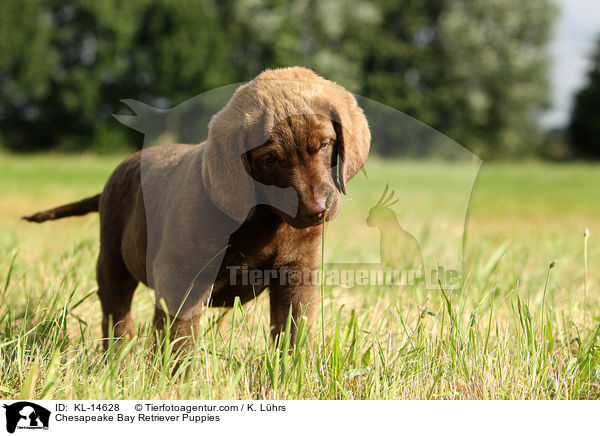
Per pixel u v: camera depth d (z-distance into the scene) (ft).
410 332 15.25
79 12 144.25
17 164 87.76
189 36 142.51
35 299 17.52
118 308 16.76
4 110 144.46
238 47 149.89
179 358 12.91
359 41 162.30
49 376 12.07
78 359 14.01
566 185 87.66
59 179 69.21
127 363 13.62
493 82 174.70
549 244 28.43
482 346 14.20
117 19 141.69
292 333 14.06
